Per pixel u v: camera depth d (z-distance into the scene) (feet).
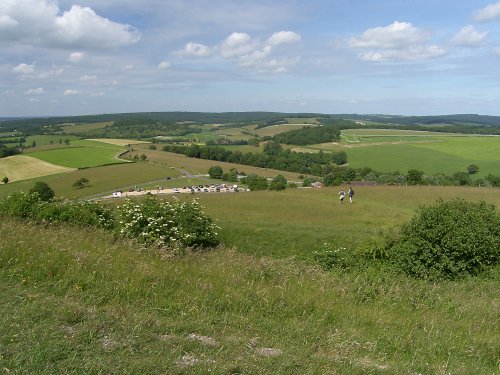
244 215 105.29
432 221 38.65
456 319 24.63
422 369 16.81
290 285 27.32
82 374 13.70
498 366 18.03
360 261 40.47
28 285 21.67
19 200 49.06
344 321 22.21
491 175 242.37
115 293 21.89
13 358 14.15
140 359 15.05
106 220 50.29
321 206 120.16
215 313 21.16
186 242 48.29
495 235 37.78
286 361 15.97
